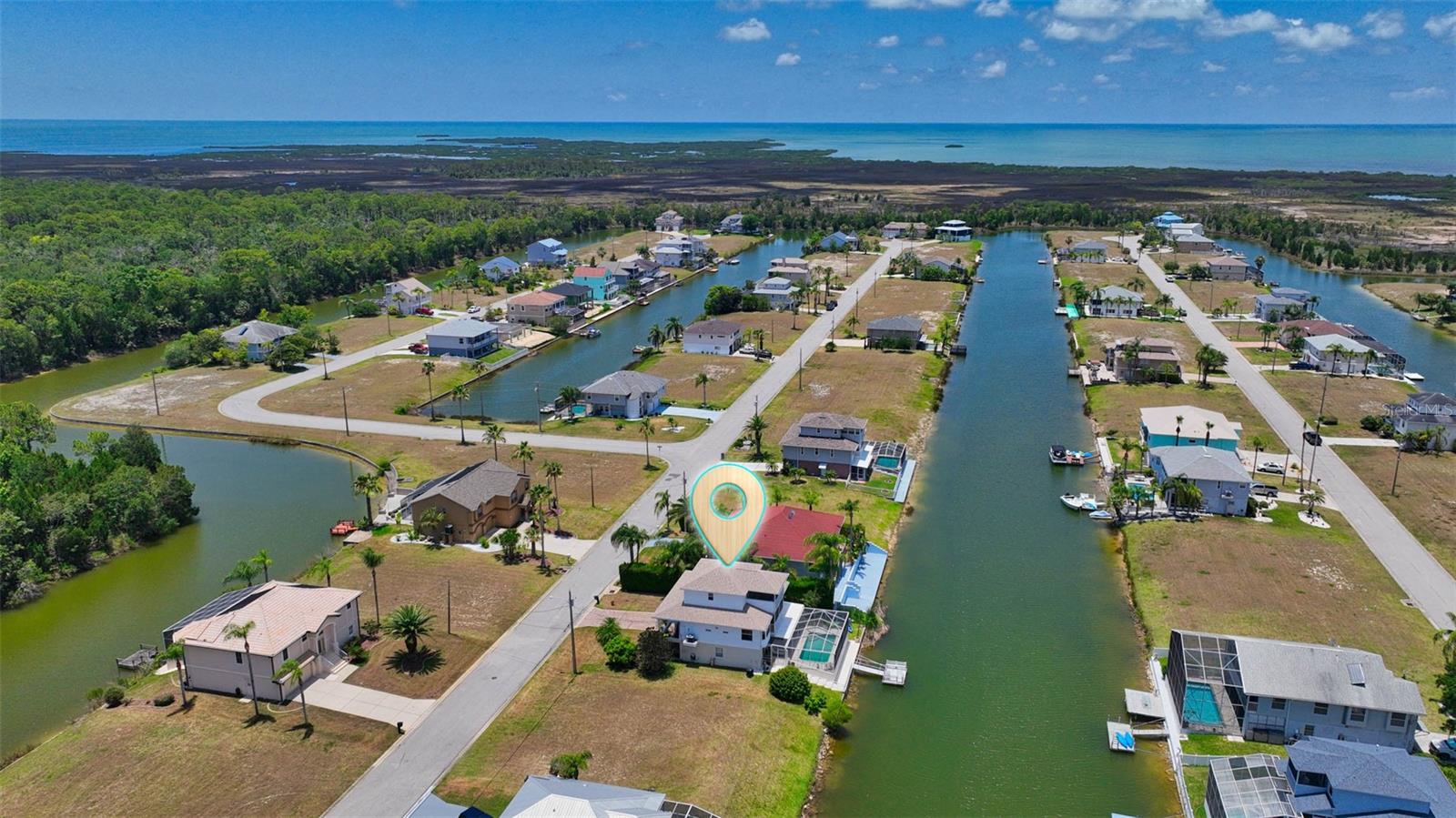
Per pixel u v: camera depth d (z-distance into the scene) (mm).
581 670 81188
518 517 112062
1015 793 68375
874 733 75000
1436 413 133625
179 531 112188
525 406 160375
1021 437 144250
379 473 125688
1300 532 106750
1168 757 72000
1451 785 60031
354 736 72062
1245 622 88375
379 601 92438
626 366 184625
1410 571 97750
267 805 64500
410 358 188625
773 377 173125
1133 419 147500
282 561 103875
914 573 101375
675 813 60531
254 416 153500
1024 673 83125
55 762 69125
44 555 99688
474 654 83625
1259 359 180500
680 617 82750
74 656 86625
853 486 122250
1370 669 71812
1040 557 105188
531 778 61750
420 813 62344
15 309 194000
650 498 117688
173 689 78938
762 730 72812
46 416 149500
